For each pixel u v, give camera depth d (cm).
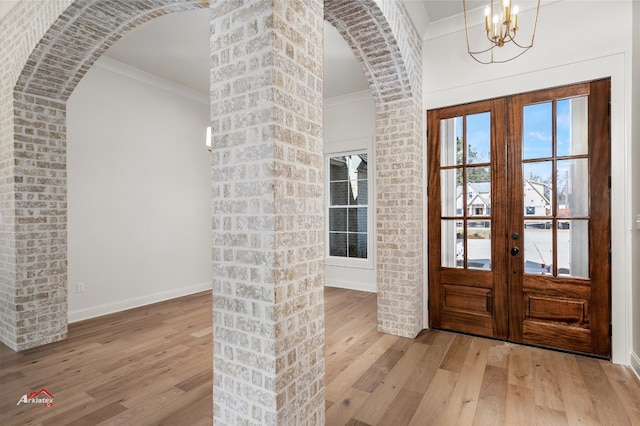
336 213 559
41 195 298
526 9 288
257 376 143
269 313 139
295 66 149
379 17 244
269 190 138
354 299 460
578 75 267
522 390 218
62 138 312
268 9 137
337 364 258
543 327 283
